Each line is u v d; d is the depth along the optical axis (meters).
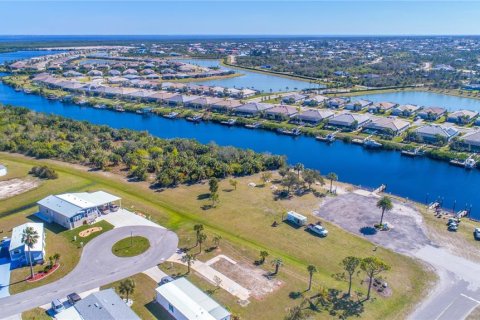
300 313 57.69
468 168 138.12
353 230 88.19
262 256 74.25
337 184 117.81
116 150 136.75
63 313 56.53
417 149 153.38
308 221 92.38
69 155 134.50
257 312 60.94
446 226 90.25
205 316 56.34
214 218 93.50
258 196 106.56
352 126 182.25
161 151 138.38
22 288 66.25
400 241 83.31
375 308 62.78
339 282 69.56
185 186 113.12
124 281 64.12
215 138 178.38
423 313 61.88
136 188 110.94
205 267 72.81
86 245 79.94
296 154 155.62
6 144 143.75
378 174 133.38
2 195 104.81
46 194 106.00
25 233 70.88
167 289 62.38
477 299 65.19
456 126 186.12
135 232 85.50
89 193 100.25
